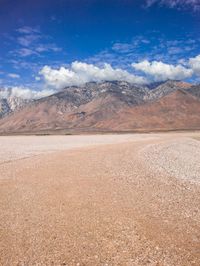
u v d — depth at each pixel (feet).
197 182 67.56
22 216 38.96
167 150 153.58
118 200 47.55
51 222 36.83
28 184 59.00
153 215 40.29
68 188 55.62
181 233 34.04
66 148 164.35
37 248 29.63
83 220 37.73
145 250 29.43
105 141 255.70
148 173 75.10
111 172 74.79
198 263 27.02
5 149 159.12
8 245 30.30
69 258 27.66
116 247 29.99
